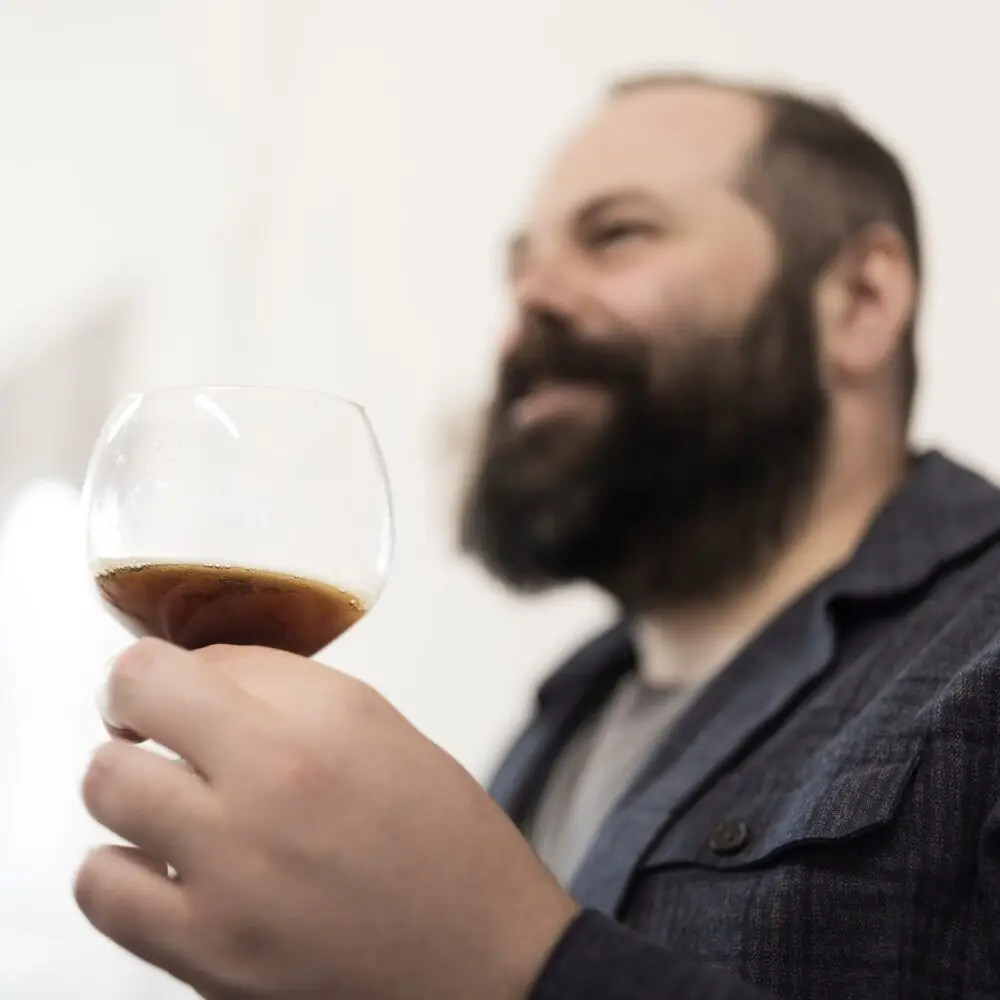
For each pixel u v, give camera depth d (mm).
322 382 2029
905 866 583
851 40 1668
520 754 1083
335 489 571
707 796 729
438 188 2018
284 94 2258
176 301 2270
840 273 1067
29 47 2562
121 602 564
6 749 2170
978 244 1498
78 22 2514
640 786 811
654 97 1168
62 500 2322
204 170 2318
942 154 1554
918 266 1140
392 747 459
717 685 829
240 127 2279
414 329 1962
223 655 493
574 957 447
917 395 1106
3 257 2592
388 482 615
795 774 697
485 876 453
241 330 2168
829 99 1218
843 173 1101
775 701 767
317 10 2262
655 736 957
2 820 2115
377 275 2035
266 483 559
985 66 1553
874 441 1027
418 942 436
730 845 675
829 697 742
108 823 440
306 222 2152
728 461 993
